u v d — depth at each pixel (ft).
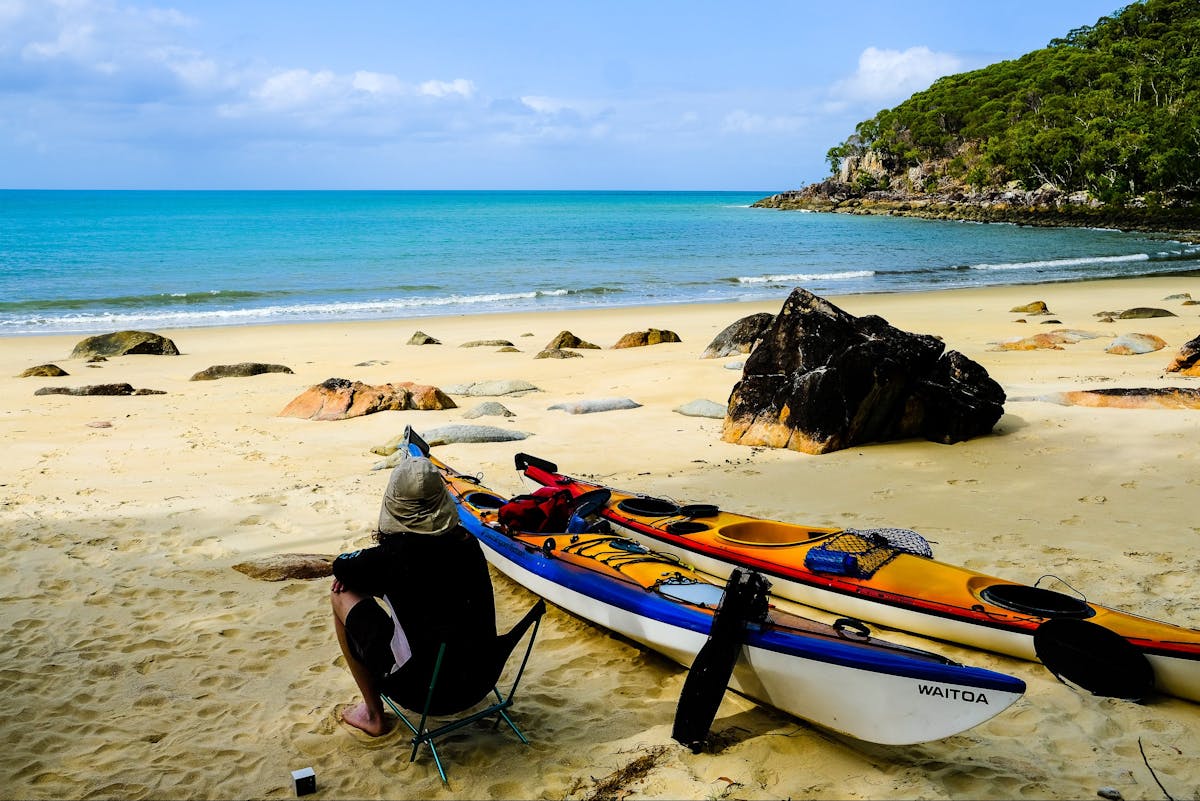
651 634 15.10
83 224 279.49
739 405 33.91
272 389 47.47
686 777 12.10
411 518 11.93
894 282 116.78
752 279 120.26
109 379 51.42
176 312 90.53
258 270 132.16
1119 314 70.64
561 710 14.35
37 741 13.42
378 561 12.04
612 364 54.44
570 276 126.31
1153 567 19.36
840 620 13.71
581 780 12.19
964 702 11.34
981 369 31.99
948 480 26.94
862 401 30.99
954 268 134.31
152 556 21.90
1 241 193.16
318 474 29.66
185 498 26.71
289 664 16.21
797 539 19.93
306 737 13.56
